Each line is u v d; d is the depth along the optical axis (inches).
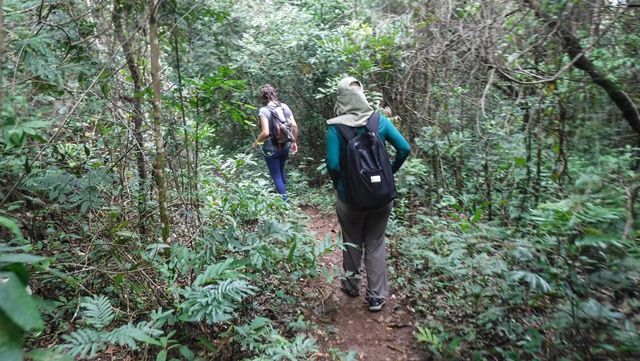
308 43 297.6
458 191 190.4
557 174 143.9
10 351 36.5
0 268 43.1
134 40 129.0
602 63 138.9
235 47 291.9
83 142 148.6
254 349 106.5
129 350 107.3
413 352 121.9
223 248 123.9
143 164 148.2
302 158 319.0
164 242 124.5
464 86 184.5
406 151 139.7
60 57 129.0
